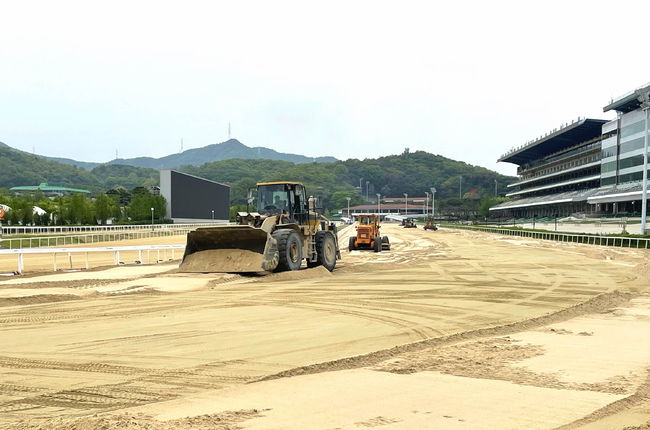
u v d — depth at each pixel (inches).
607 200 2883.9
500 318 472.7
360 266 1004.6
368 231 1478.8
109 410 230.8
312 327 425.4
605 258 1237.7
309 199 862.5
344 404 231.8
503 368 294.5
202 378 282.0
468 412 221.0
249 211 863.1
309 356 331.0
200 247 808.3
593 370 289.9
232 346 357.4
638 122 2819.9
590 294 634.8
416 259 1224.8
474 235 2709.2
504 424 207.2
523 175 5423.2
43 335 391.2
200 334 396.2
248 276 772.6
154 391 259.4
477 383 264.4
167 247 1178.6
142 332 402.9
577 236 1980.8
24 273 859.4
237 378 282.2
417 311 506.9
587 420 211.5
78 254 1454.2
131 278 758.5
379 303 554.9
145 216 3789.4
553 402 233.8
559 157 4266.7
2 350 345.4
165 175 3961.6
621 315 483.5
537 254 1382.9
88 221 3412.9
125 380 278.2
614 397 241.0
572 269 961.5
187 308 519.2
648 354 328.2
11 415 225.3
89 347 353.4
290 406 229.6
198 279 714.8
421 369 292.4
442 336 383.6
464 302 564.7
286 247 784.9
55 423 211.2
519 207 4763.8
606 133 3250.5
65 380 278.2
